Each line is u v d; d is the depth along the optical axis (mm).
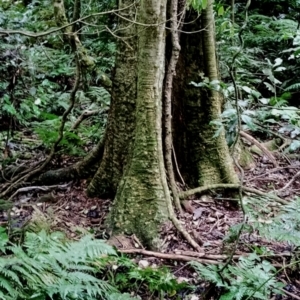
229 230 3523
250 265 3068
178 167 4289
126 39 3893
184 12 3771
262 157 5145
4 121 6039
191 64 4156
